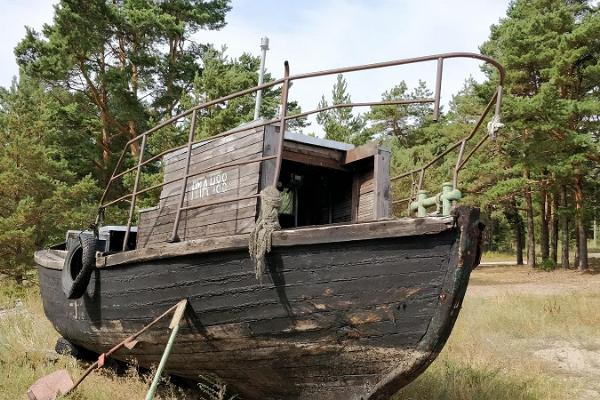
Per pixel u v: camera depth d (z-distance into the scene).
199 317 4.96
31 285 15.68
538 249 50.81
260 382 5.07
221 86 18.05
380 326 4.18
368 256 4.09
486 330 10.99
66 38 19.08
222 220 5.36
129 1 20.31
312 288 4.30
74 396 5.70
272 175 5.16
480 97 25.02
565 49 21.89
